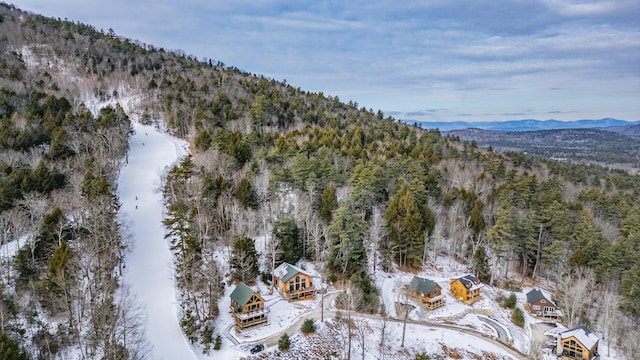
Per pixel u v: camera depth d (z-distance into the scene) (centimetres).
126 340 4553
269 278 6212
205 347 4638
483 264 7256
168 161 9500
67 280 4484
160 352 4519
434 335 5509
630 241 6950
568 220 7700
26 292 4794
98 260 5247
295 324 5256
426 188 8800
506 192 9050
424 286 6394
